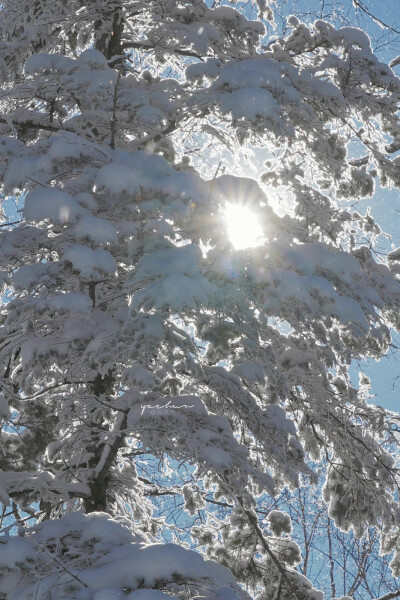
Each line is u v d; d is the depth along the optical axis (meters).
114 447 11.04
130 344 8.63
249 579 13.57
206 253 9.10
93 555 7.56
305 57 13.15
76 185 9.54
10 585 7.48
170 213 8.98
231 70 10.27
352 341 11.87
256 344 9.62
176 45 13.02
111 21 13.34
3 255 9.88
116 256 9.55
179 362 9.59
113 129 10.66
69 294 9.25
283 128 9.82
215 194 9.11
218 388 10.55
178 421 9.84
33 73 10.41
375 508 13.73
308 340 11.20
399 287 12.41
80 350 10.07
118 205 9.32
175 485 13.98
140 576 7.09
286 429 10.79
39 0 13.00
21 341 10.35
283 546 13.78
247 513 13.34
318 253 9.70
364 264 12.53
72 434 11.52
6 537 7.76
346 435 13.02
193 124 12.29
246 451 10.07
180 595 7.36
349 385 13.12
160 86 11.77
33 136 13.22
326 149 12.13
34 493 11.13
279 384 10.73
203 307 8.50
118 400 10.35
